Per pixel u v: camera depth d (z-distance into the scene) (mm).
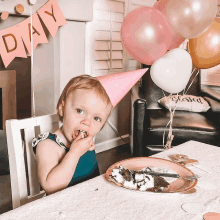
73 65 2299
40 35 1890
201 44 1438
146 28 1156
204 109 2285
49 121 977
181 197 729
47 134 856
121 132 2891
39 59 2102
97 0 2375
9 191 1741
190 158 1010
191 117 2189
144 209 667
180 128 2027
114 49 2602
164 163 905
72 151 776
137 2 2730
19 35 1785
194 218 640
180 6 1179
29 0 1765
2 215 616
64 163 767
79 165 925
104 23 2479
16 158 843
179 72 1229
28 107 2197
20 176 852
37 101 2191
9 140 851
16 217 612
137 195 726
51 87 2213
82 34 2305
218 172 903
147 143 2078
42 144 819
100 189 748
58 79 2213
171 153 1055
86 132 812
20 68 2102
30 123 916
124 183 754
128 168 872
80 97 797
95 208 662
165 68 1226
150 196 724
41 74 2148
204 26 1228
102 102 809
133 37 1192
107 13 2479
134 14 1204
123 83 834
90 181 789
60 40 2143
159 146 2064
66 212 641
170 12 1215
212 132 2014
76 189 741
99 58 2510
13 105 2111
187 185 766
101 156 2578
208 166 947
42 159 797
